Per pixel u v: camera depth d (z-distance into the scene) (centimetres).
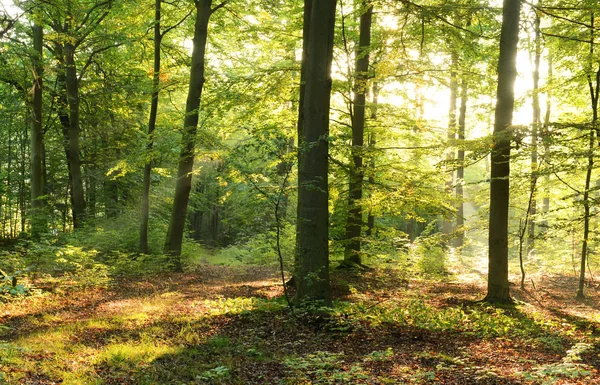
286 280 1431
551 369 534
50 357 641
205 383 565
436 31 1352
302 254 936
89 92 2125
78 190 2142
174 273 1570
